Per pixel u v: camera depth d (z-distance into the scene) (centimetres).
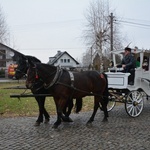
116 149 682
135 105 1118
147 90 1198
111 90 1199
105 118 1025
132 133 843
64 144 726
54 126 901
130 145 715
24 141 758
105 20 4603
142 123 991
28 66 907
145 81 1187
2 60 6094
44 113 998
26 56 925
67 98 922
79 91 952
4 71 4688
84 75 977
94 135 820
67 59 7444
